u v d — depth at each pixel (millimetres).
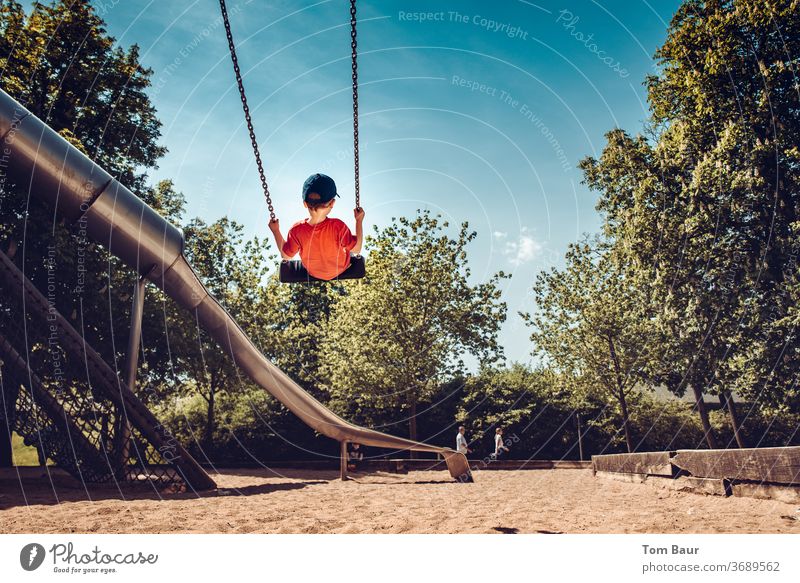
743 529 4668
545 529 5160
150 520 6059
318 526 5621
